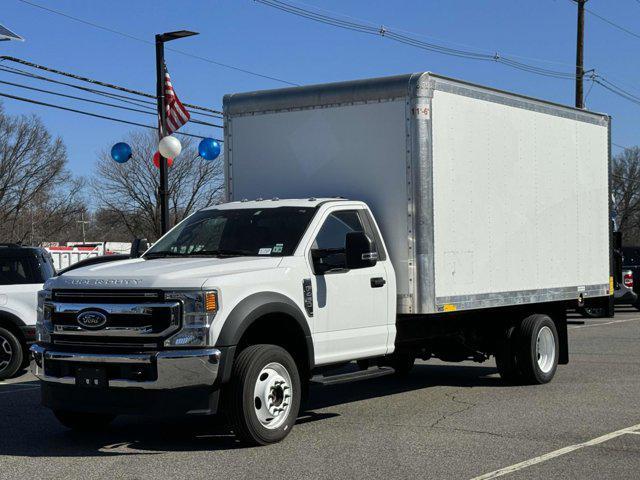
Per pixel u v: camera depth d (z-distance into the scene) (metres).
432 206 9.58
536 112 11.62
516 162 11.17
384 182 9.66
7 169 51.47
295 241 8.66
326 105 10.05
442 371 13.46
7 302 12.80
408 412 9.72
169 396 7.48
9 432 8.97
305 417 9.45
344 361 8.88
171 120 20.39
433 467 7.12
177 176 52.75
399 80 9.53
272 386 8.00
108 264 8.66
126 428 9.18
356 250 8.41
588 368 13.30
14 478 6.98
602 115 13.23
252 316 7.76
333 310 8.72
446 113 9.90
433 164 9.63
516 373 11.60
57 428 9.17
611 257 13.44
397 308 9.59
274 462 7.34
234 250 8.83
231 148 10.77
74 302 7.91
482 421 9.09
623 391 11.02
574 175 12.45
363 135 9.80
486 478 6.76
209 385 7.51
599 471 6.95
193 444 8.20
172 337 7.51
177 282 7.59
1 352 12.85
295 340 8.55
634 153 81.50
